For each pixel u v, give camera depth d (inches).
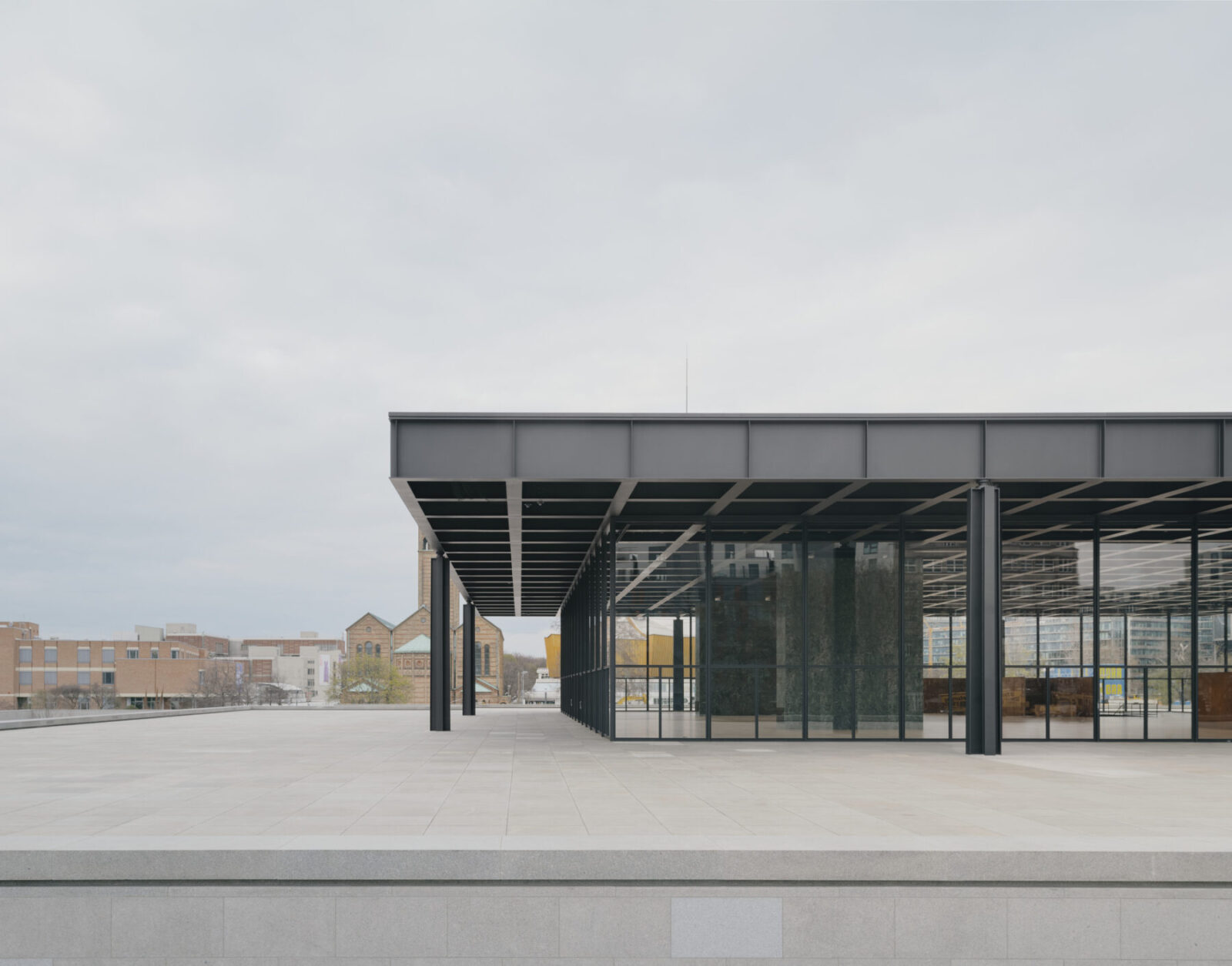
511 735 1095.6
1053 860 340.2
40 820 423.2
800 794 519.5
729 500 917.8
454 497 921.5
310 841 344.8
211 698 5019.7
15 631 5359.3
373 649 6240.2
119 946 330.3
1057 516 1023.0
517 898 333.1
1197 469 800.3
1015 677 1020.5
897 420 805.2
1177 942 340.2
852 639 970.1
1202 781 589.6
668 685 966.4
